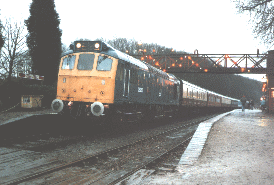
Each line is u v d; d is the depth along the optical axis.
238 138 9.63
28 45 24.52
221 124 14.11
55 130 11.78
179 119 22.33
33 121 10.81
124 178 5.36
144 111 14.53
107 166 6.38
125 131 12.56
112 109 10.52
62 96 10.93
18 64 22.08
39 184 4.95
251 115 22.94
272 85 27.81
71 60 11.04
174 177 5.01
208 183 4.60
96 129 12.24
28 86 19.97
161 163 6.82
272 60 26.16
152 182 4.71
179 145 9.20
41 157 6.91
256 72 31.42
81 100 10.59
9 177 5.20
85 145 8.66
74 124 12.20
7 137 9.53
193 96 27.20
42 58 24.94
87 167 6.21
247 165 5.90
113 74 10.44
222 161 6.29
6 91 18.34
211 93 37.38
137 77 12.84
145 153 8.02
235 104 68.25
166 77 18.19
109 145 8.85
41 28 24.75
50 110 18.66
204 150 7.57
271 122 15.96
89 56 10.79
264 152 7.32
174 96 20.33
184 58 35.09
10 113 15.73
